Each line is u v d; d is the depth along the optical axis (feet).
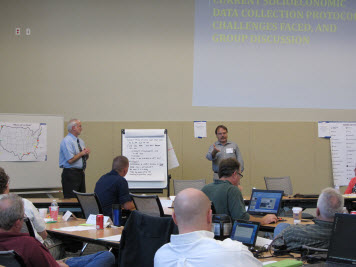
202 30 25.16
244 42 25.26
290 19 25.45
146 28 25.04
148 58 25.04
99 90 24.75
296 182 25.66
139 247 8.81
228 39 25.23
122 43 24.91
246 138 25.35
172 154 22.75
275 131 25.52
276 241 9.14
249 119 25.39
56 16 24.50
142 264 8.73
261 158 25.44
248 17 25.26
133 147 22.63
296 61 25.53
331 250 7.65
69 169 20.36
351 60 25.95
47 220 13.08
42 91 24.32
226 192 11.54
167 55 25.12
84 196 14.33
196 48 25.12
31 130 22.90
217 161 22.89
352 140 25.98
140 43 25.00
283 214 17.49
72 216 13.94
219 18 25.17
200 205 6.10
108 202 15.17
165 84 25.12
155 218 8.77
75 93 24.58
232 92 25.29
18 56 24.18
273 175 25.54
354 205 17.48
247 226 9.09
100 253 9.80
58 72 24.49
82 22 24.67
